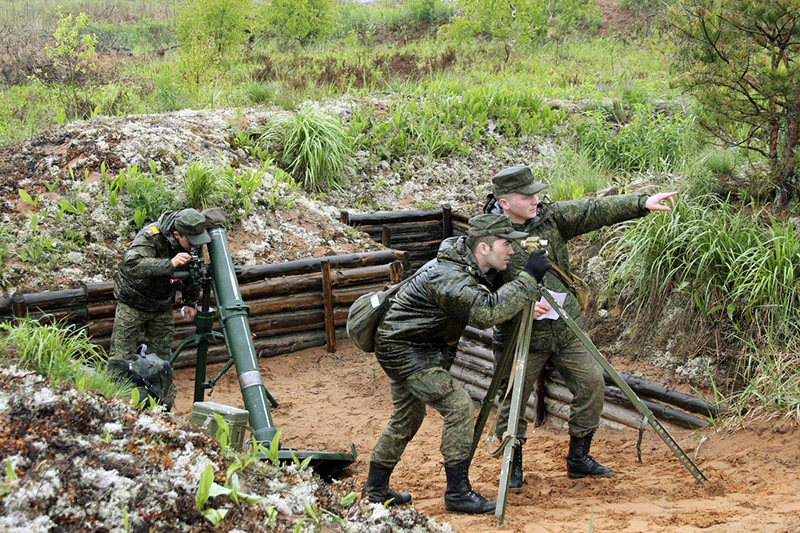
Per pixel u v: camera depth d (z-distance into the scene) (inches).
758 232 232.8
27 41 660.1
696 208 243.1
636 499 164.6
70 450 106.3
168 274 209.8
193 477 109.1
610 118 518.9
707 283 223.8
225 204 331.3
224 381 278.7
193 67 534.6
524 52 741.9
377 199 436.1
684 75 257.3
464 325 162.4
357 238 350.0
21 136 409.7
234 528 101.4
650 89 536.7
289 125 433.1
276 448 130.3
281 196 357.7
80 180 324.5
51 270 281.9
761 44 240.2
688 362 218.8
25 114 463.8
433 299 156.3
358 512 123.2
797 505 144.6
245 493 113.1
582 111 523.5
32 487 92.1
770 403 194.1
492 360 250.7
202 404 149.6
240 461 122.3
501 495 148.3
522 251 178.2
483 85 546.6
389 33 998.4
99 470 101.7
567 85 592.7
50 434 108.7
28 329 172.2
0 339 172.2
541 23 794.8
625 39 858.8
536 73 647.1
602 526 143.8
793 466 170.9
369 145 462.0
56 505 91.7
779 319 209.2
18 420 110.7
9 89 550.6
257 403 188.7
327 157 423.8
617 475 186.5
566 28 844.0
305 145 417.1
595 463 188.9
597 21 898.7
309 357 301.0
